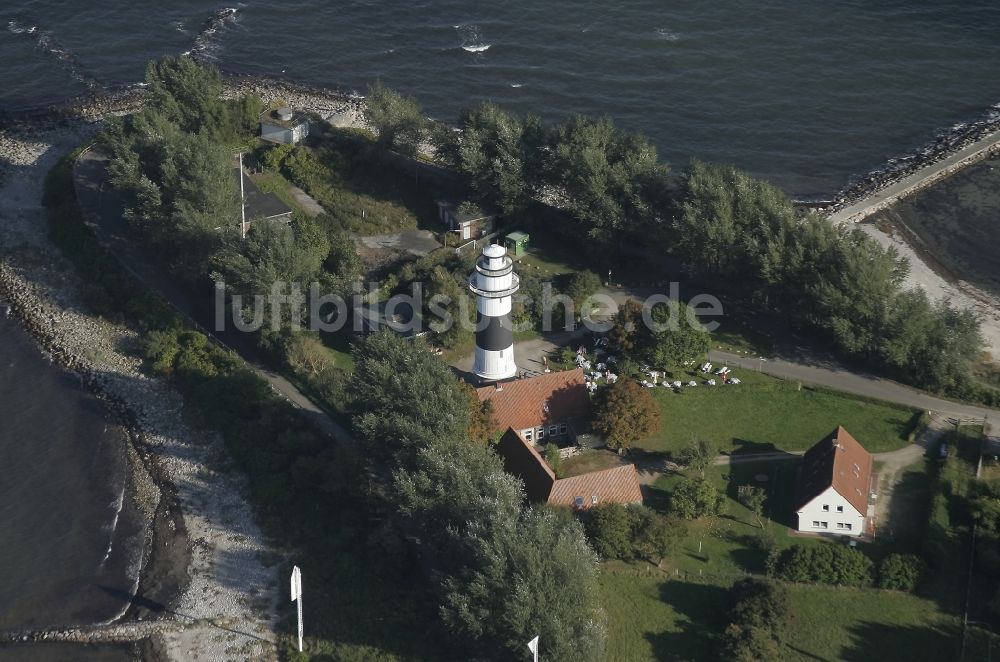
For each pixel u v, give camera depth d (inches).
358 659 4124.0
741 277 5915.4
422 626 4222.4
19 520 4884.4
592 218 6210.6
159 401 5536.4
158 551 4704.7
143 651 4252.0
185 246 6072.8
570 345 5703.7
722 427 5162.4
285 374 5580.7
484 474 4325.8
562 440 5083.7
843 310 5398.6
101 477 5118.1
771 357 5639.8
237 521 4822.8
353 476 4776.1
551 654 3624.5
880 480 4820.4
